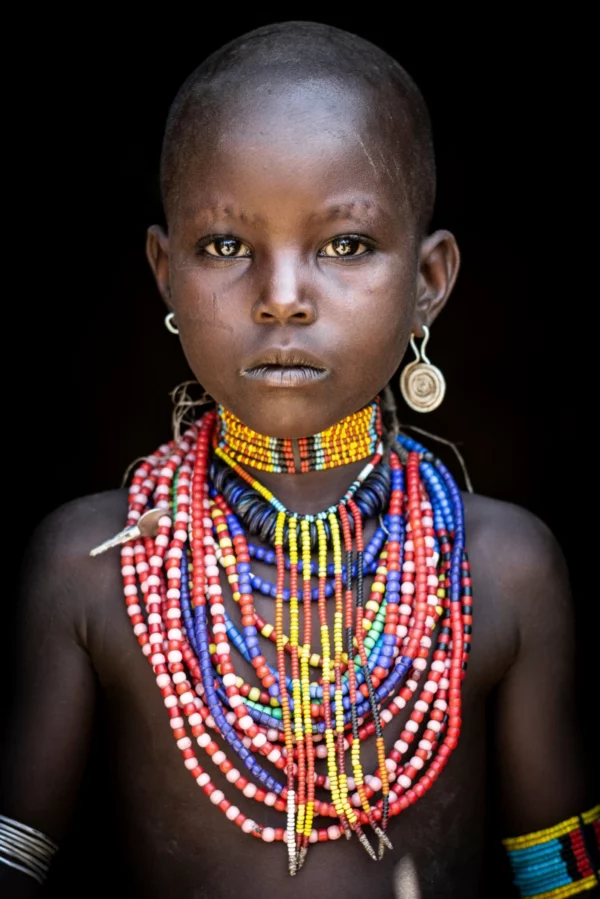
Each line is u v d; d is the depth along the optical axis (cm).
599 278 514
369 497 254
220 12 491
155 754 243
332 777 232
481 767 257
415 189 243
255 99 224
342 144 223
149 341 530
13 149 508
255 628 241
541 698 265
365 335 227
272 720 235
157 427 532
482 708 258
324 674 236
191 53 498
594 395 518
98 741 264
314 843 237
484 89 505
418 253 245
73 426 529
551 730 266
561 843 267
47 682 250
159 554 247
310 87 226
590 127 502
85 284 524
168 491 258
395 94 240
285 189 219
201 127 228
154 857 243
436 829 246
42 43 493
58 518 262
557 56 495
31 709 250
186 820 240
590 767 273
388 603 246
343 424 252
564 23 488
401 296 234
